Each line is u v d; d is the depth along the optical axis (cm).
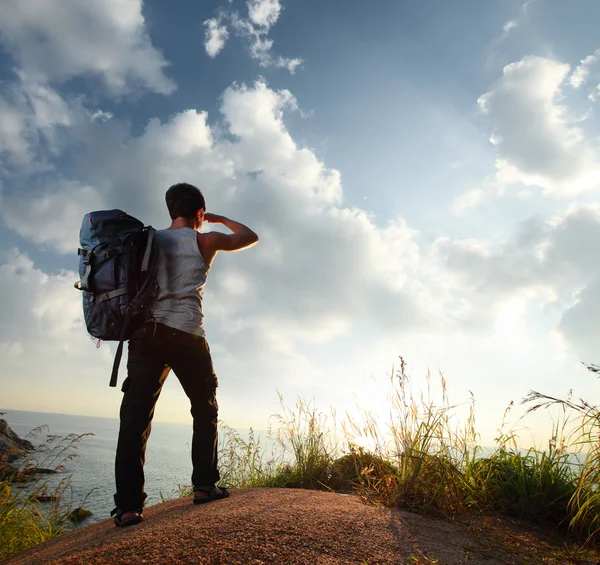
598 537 269
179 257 278
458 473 307
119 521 238
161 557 169
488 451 353
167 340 262
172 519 229
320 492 320
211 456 282
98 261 252
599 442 290
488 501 314
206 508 249
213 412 288
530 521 294
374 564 179
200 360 280
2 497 432
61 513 477
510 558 216
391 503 281
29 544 425
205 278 291
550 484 311
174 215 307
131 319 254
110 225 259
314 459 475
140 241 264
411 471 303
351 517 233
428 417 330
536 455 337
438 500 287
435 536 228
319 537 197
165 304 267
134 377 258
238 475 534
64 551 208
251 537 190
